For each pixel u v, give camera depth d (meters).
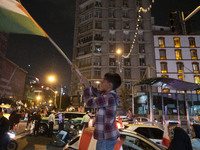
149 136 6.12
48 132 11.86
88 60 45.97
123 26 47.53
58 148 8.47
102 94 1.71
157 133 6.21
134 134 3.68
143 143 3.54
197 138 4.25
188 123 12.32
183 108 33.22
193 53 44.03
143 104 34.62
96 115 1.67
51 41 1.51
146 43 45.97
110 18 47.16
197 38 44.66
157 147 3.49
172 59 43.66
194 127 4.43
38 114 12.48
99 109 1.63
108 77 1.79
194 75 42.34
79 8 52.16
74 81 45.69
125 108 35.25
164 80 11.65
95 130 1.62
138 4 49.25
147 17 47.97
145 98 34.34
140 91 38.69
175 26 10.01
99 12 47.69
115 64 44.34
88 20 47.62
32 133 12.50
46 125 12.25
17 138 10.76
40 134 12.14
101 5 48.03
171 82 11.73
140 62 44.84
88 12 48.84
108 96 1.64
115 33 46.81
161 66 43.44
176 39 45.00
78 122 12.66
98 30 46.34
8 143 6.41
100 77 43.59
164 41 45.00
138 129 6.25
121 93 37.81
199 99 33.97
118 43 45.94
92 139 2.62
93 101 1.58
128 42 46.00
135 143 3.54
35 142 9.74
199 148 3.91
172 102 33.56
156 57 44.03
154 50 44.53
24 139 10.56
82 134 2.78
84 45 47.81
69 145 4.02
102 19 46.97
